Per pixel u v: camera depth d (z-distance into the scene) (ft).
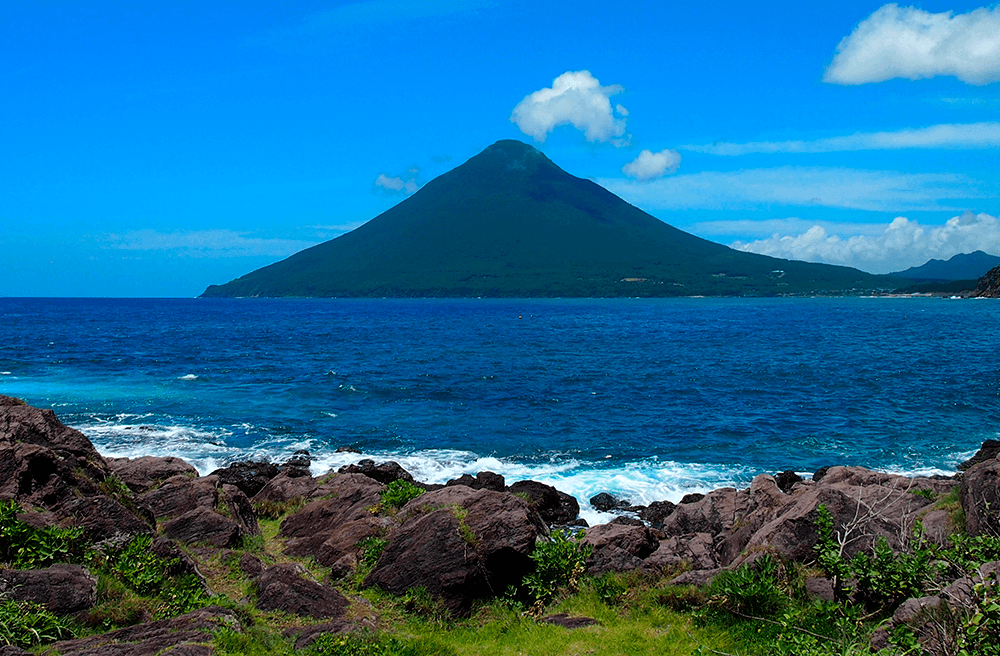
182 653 25.99
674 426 106.32
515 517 40.34
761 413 115.75
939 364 175.63
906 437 97.81
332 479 63.82
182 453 88.69
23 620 27.43
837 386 142.10
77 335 288.10
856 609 31.96
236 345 250.78
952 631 23.58
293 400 128.67
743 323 398.42
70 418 108.27
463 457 88.58
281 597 35.42
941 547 34.58
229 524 46.06
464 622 36.14
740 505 55.42
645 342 263.90
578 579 39.86
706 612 34.42
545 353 220.02
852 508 39.27
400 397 132.87
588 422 109.81
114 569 35.12
